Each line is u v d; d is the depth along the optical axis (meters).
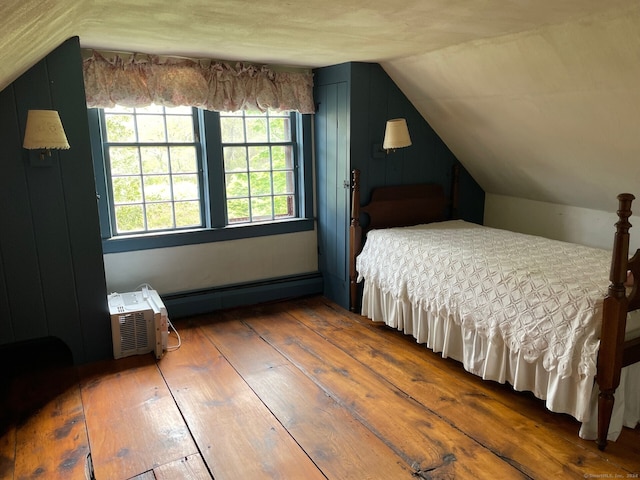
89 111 3.43
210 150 3.91
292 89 4.02
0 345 2.94
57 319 3.06
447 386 2.87
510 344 2.60
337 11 2.24
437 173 4.34
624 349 2.20
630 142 2.90
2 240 2.84
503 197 4.52
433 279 3.12
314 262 4.60
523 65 2.90
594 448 2.28
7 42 1.58
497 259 2.95
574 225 3.93
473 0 2.07
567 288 2.43
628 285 2.21
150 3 2.09
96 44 3.10
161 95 3.49
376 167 4.01
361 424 2.48
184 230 3.97
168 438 2.38
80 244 3.04
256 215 4.30
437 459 2.21
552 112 3.11
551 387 2.40
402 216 4.17
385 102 3.94
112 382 2.93
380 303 3.72
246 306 4.27
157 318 3.20
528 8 2.21
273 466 2.17
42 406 2.67
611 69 2.53
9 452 2.28
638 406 2.42
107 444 2.33
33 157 2.81
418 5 2.14
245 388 2.85
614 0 2.09
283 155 4.32
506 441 2.34
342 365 3.14
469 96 3.49
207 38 2.89
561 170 3.59
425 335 3.28
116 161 3.65
